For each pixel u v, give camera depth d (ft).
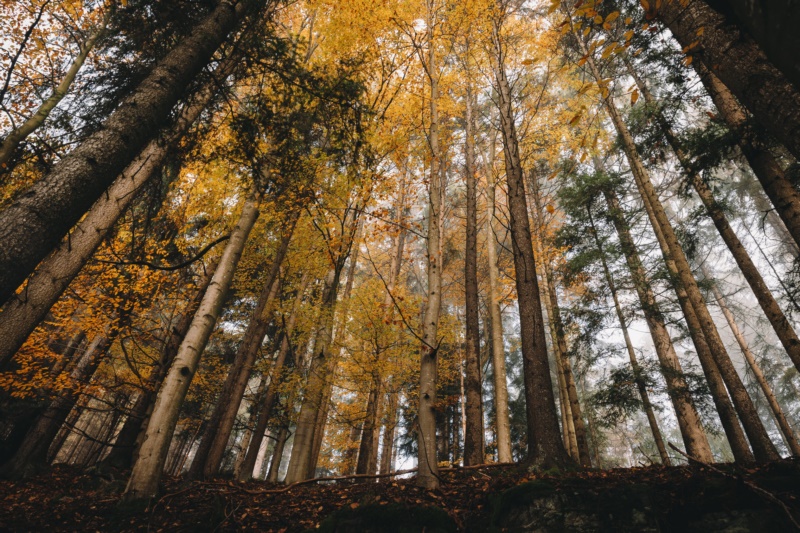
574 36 36.78
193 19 15.72
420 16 32.96
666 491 9.96
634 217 41.27
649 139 29.86
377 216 22.36
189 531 11.60
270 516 12.63
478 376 30.94
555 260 44.52
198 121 18.85
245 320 47.50
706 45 10.75
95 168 10.59
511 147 22.74
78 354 35.17
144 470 14.20
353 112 18.13
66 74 25.45
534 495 10.12
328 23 29.94
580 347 39.22
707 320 28.12
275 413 40.52
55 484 21.97
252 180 20.54
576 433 35.06
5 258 8.67
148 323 31.22
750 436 24.53
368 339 30.27
